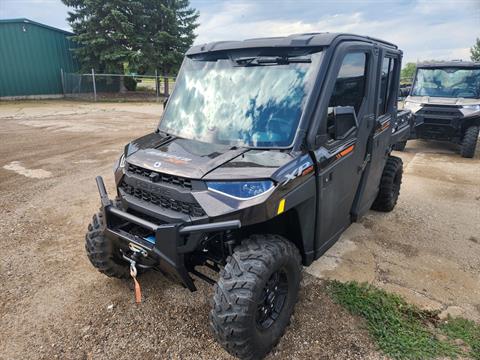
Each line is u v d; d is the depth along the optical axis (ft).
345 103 10.19
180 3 81.82
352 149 10.79
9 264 12.43
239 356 7.88
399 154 30.78
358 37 10.69
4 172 22.88
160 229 7.65
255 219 7.43
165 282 11.44
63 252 13.25
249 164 7.98
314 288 11.26
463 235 15.17
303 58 9.24
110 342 9.12
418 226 15.96
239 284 7.51
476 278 12.07
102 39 73.82
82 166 24.50
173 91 11.34
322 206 9.48
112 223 9.11
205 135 9.59
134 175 8.89
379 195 16.65
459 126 28.94
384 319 9.90
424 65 33.65
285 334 9.36
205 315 10.06
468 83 31.35
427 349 8.91
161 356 8.72
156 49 80.48
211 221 7.43
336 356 8.75
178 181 7.97
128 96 80.28
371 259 13.07
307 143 8.54
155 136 10.45
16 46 69.87
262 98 9.32
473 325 9.82
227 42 10.85
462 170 25.39
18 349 8.87
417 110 30.55
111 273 10.70
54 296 10.80
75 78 75.72
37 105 63.26
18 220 15.84
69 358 8.65
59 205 17.56
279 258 8.05
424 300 10.80
